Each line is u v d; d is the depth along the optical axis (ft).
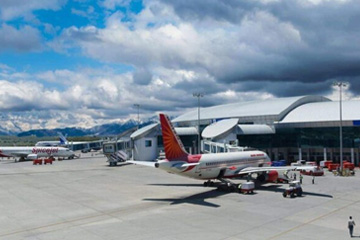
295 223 112.88
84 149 634.43
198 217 120.67
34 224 114.32
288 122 330.75
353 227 103.71
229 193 167.32
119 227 109.09
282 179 199.93
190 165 151.23
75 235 101.55
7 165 338.34
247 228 107.04
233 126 323.37
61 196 162.81
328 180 215.72
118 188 185.06
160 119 155.43
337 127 309.63
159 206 138.82
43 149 405.18
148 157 359.66
